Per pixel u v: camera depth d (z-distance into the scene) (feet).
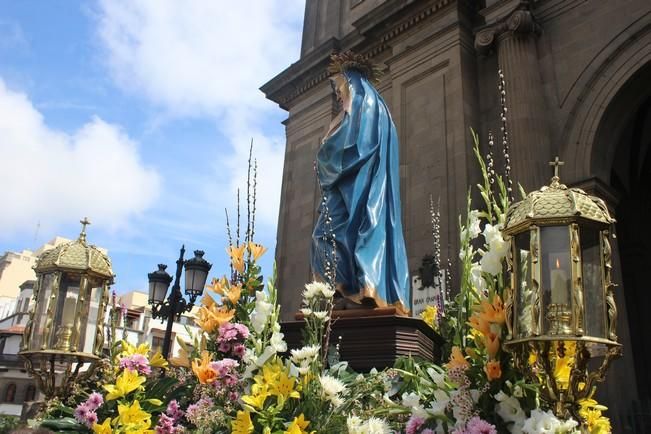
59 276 15.57
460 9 52.65
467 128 48.16
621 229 57.31
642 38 41.29
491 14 49.16
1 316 157.07
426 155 50.21
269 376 11.23
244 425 10.52
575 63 44.34
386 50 59.11
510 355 10.38
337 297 21.36
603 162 41.98
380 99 25.58
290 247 63.00
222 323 13.70
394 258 22.25
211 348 13.85
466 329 12.43
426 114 51.78
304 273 59.82
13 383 109.19
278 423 10.87
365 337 18.65
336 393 11.34
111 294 16.88
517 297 10.28
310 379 11.60
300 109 68.44
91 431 13.80
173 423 13.52
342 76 26.32
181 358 15.53
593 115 42.19
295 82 68.80
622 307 38.70
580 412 10.59
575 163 41.88
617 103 42.19
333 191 23.38
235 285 14.99
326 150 24.14
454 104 49.55
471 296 12.50
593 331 10.05
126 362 15.30
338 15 68.90
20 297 144.46
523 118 43.91
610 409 35.19
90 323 15.67
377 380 12.62
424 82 53.21
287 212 65.26
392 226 22.91
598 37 43.65
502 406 10.21
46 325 15.06
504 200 12.27
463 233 13.42
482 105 49.62
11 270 175.11
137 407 12.75
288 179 66.69
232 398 12.24
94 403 13.62
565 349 10.10
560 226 10.48
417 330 18.75
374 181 23.15
